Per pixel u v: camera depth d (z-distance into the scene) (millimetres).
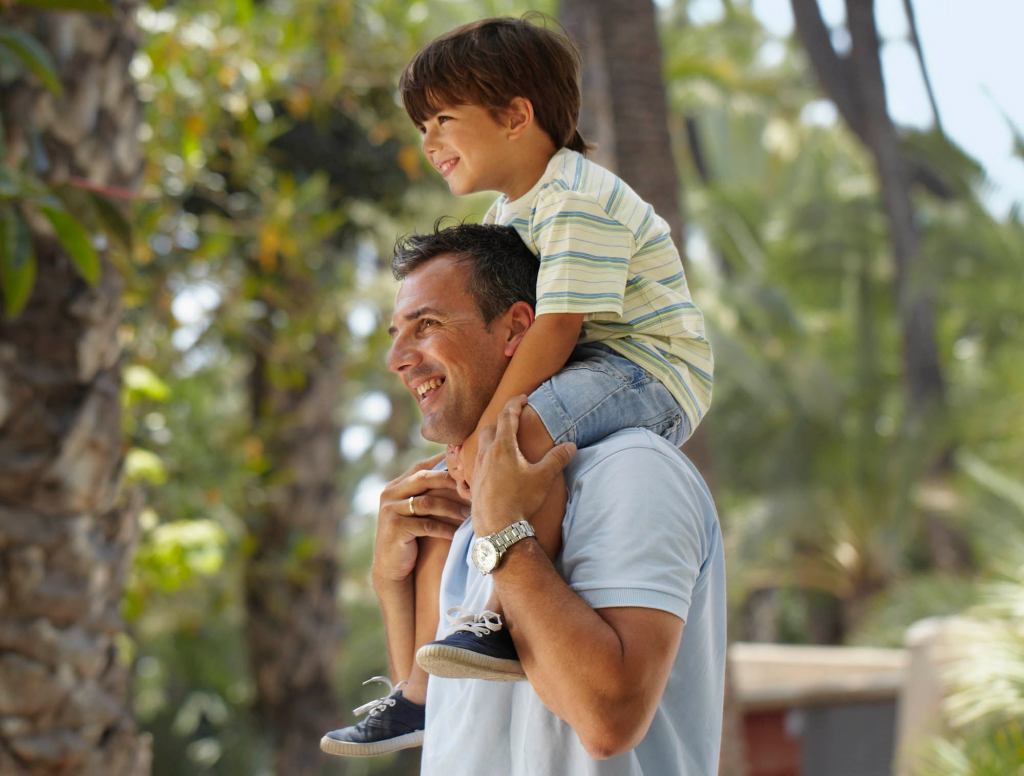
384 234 13711
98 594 5000
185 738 23719
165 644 22188
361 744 3072
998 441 23750
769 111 30844
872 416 25141
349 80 10680
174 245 9656
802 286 29734
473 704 2732
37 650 4828
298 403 13969
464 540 2896
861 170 31688
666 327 2869
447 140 2930
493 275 2799
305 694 14352
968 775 7844
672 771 2725
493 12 13047
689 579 2537
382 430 21375
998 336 26547
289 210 10047
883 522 24641
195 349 10398
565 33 3012
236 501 11773
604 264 2748
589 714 2357
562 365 2748
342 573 15273
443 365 2771
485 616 2570
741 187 32062
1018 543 10344
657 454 2625
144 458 8688
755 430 25281
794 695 12516
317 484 14133
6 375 4836
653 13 9227
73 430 4887
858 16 23453
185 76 9289
